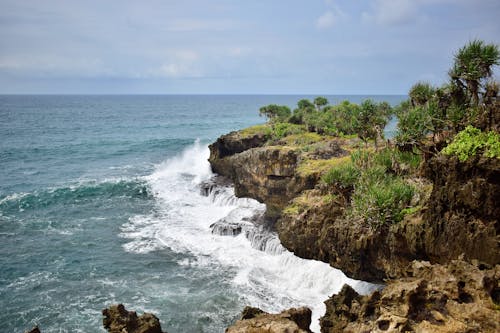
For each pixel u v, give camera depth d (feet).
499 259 51.24
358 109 101.14
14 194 160.86
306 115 185.16
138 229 126.93
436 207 59.00
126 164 230.07
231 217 127.03
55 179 189.57
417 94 85.10
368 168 81.00
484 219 53.11
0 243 115.44
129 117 590.14
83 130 400.47
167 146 295.69
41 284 93.09
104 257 106.93
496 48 66.28
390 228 67.36
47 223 131.95
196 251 110.22
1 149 271.69
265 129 174.81
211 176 184.03
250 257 105.60
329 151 120.47
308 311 56.08
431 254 60.29
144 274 97.55
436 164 58.70
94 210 145.69
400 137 75.82
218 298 86.58
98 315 81.25
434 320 45.06
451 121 69.87
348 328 49.62
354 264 74.64
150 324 60.54
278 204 124.67
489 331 42.32
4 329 76.89
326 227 80.33
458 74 70.38
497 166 50.80
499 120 58.18
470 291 46.01
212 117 613.52
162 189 171.83
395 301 47.16
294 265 95.86
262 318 51.93
